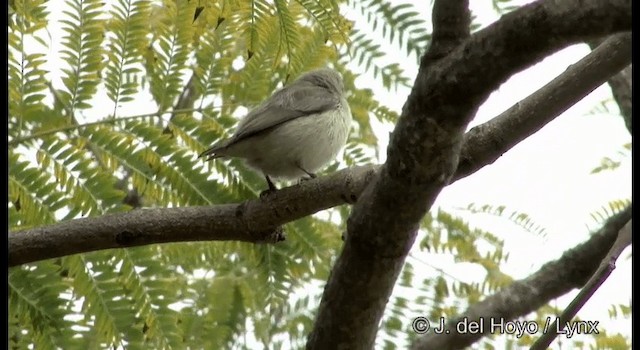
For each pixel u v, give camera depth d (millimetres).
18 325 9664
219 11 9977
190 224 9680
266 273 11234
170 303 10117
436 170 7523
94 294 9922
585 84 9406
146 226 9492
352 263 8172
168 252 11398
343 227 12203
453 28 7090
